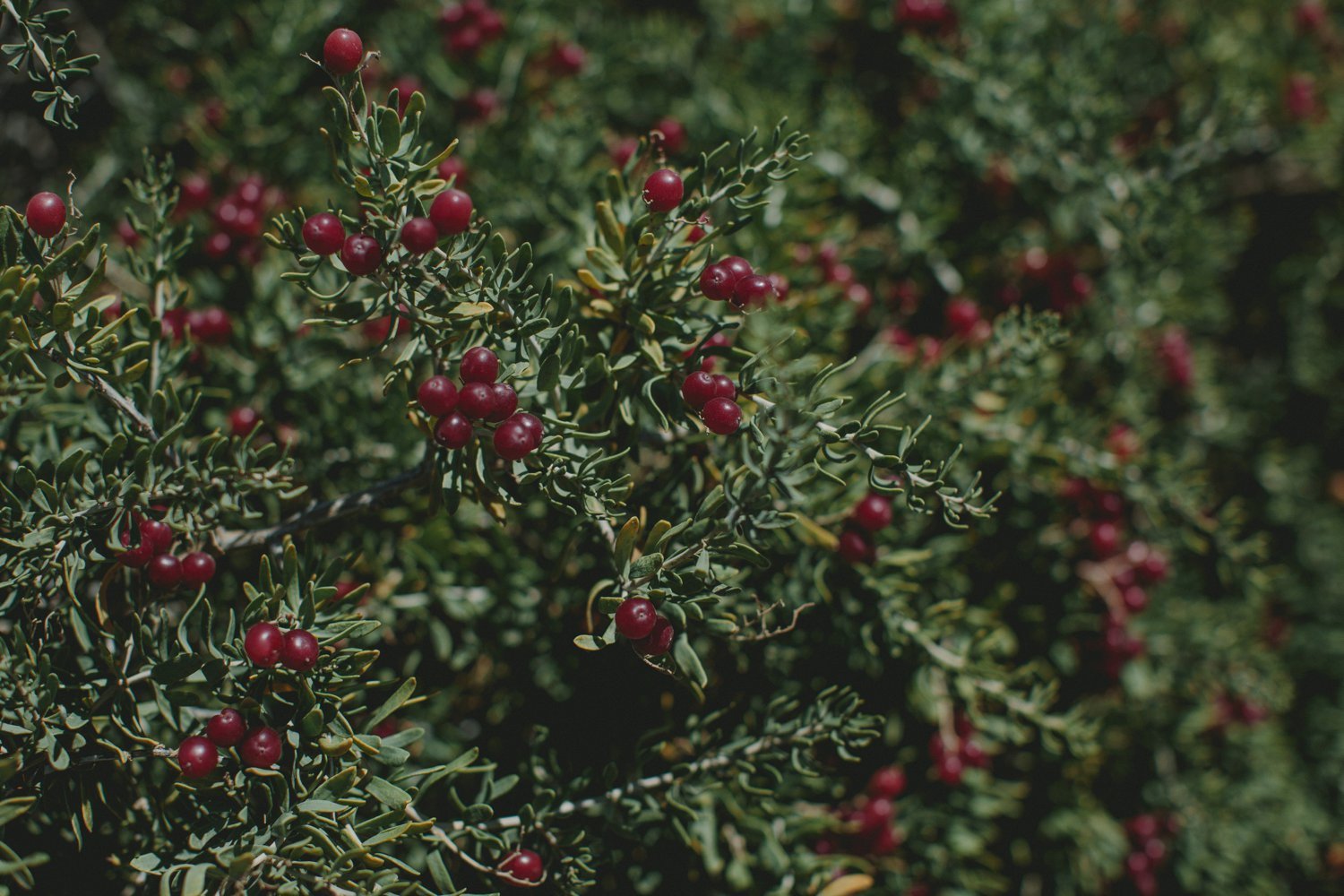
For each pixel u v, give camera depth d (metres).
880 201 3.64
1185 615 3.75
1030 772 3.57
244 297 2.97
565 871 2.12
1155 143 3.66
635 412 2.12
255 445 2.67
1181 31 4.49
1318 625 4.77
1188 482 3.41
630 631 1.76
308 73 3.65
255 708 1.84
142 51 3.75
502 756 2.70
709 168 2.02
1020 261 3.71
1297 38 4.73
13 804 1.63
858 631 2.64
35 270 1.70
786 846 2.68
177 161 3.65
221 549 2.14
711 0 4.36
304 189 3.54
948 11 3.72
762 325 2.64
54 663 1.88
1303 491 4.86
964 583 3.04
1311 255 5.09
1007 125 3.60
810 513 2.46
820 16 4.04
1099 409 3.73
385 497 2.16
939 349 3.29
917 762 3.18
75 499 1.87
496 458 2.07
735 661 2.66
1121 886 3.78
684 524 1.83
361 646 2.70
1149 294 3.62
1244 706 4.01
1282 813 4.11
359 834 1.86
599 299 2.09
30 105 3.55
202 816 1.84
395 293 1.81
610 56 4.09
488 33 3.62
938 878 3.21
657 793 2.31
